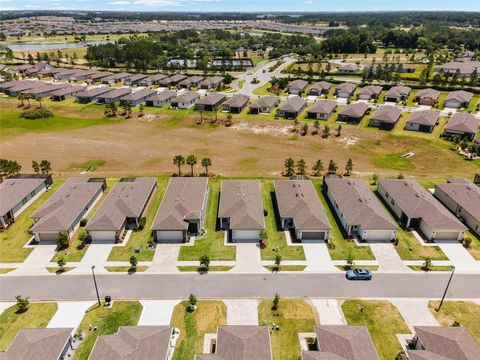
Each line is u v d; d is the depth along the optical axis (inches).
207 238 2461.9
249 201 2677.2
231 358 1486.2
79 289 2017.7
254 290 2005.4
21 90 6107.3
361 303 1914.4
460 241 2426.2
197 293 1983.3
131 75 7411.4
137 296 1964.8
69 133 4594.0
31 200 2920.8
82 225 2583.7
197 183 2967.5
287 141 4284.0
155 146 4151.1
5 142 4259.4
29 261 2239.2
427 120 4431.6
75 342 1683.1
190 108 5506.9
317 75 7480.3
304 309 1876.2
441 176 3356.3
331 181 2987.2
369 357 1489.9
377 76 6717.5
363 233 2409.0
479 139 3937.0
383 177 3334.2
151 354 1509.6
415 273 2133.4
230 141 4298.7
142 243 2407.7
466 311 1868.8
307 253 2306.8
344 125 4709.6
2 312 1863.9
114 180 3262.8
